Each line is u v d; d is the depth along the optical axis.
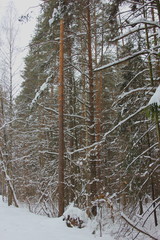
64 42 10.55
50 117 14.26
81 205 9.48
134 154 7.95
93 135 9.78
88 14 9.95
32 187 14.57
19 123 15.80
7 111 14.62
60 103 10.02
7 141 14.32
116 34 7.29
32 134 15.16
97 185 10.78
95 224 7.39
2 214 10.06
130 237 6.64
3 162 14.07
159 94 4.05
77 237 6.54
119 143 10.03
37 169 15.46
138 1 6.57
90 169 9.61
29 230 7.31
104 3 8.47
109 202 7.49
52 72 11.25
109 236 6.66
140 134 8.51
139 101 7.79
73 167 12.18
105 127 13.10
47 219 8.88
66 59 10.60
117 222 7.41
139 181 8.17
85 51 11.02
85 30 10.97
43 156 14.28
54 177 12.59
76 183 12.12
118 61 6.46
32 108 11.11
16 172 15.03
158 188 9.66
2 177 15.30
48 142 13.65
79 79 12.49
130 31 6.38
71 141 13.17
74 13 9.43
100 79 12.47
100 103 12.55
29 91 15.72
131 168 7.98
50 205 11.71
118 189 10.56
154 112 4.23
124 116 7.79
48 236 6.62
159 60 6.20
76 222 7.73
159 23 5.97
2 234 6.86
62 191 9.38
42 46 11.12
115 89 13.73
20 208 12.46
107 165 13.24
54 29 10.52
